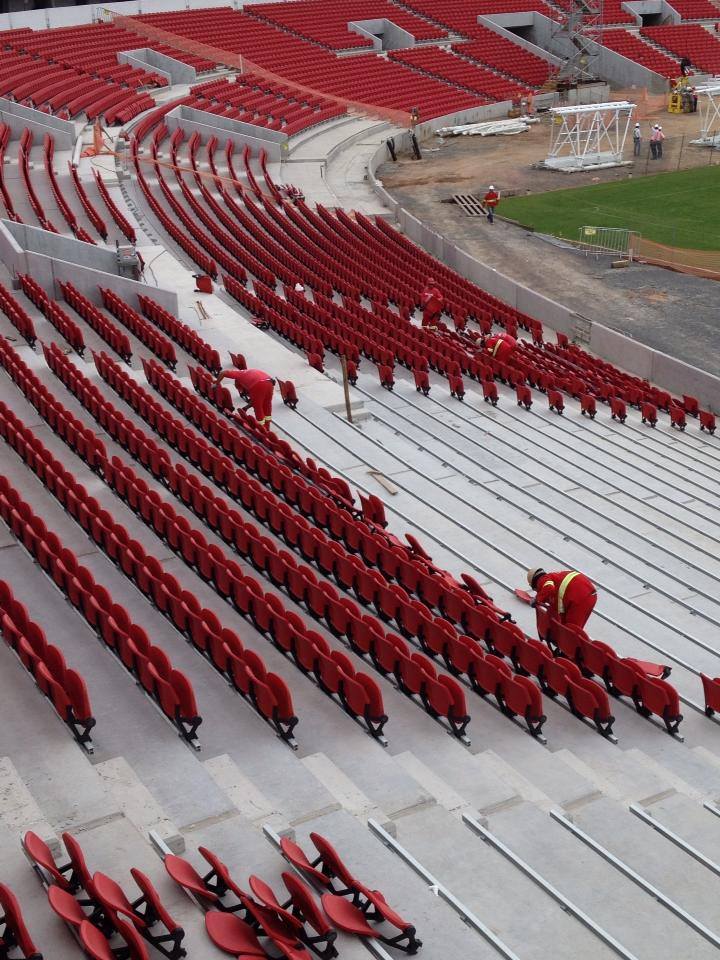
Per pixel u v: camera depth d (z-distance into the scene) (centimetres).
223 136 5047
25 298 2811
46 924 801
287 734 1151
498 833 991
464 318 3362
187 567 1570
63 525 1659
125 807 958
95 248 3061
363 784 1065
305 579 1466
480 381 2794
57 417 1972
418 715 1248
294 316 3077
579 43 7031
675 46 7169
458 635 1376
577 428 2505
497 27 7062
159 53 5878
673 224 4272
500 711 1286
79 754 1028
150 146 4788
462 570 1736
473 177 5091
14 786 959
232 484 1834
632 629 1581
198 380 2298
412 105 6066
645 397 2750
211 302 3083
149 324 2767
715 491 2183
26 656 1155
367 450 2197
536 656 1338
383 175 5166
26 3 6638
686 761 1227
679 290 3625
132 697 1182
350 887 819
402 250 4062
